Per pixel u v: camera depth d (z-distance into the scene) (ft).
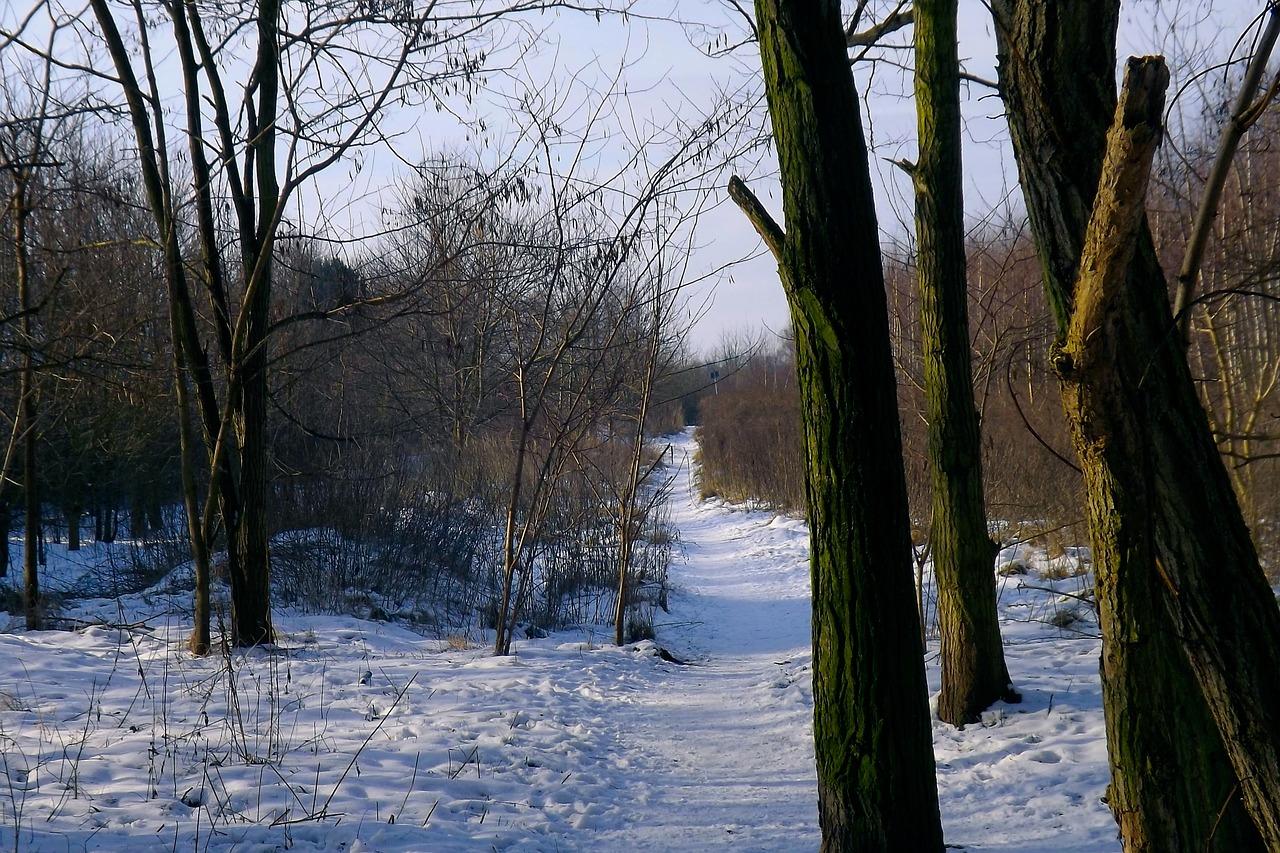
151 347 38.78
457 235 35.60
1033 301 35.45
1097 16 7.86
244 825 15.01
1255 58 7.39
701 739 24.26
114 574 53.67
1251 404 33.35
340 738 21.17
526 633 42.50
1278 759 7.31
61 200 32.19
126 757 18.26
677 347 42.73
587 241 35.60
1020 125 8.36
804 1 11.14
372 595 44.73
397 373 56.80
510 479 58.29
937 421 23.02
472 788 18.26
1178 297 7.87
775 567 63.77
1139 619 8.04
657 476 133.18
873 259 11.37
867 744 11.53
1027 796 17.80
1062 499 42.80
